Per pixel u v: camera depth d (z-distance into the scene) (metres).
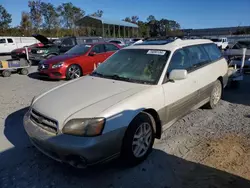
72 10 46.59
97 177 2.86
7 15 44.53
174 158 3.22
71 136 2.57
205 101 4.75
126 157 2.92
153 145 3.56
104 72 3.96
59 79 9.07
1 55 22.75
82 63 8.99
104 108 2.73
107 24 28.08
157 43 4.20
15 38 22.84
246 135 3.85
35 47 14.73
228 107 5.33
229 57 9.22
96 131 2.56
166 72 3.52
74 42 14.95
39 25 42.09
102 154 2.61
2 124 4.49
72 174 2.92
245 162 3.08
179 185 2.70
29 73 11.15
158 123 3.36
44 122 2.84
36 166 3.10
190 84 3.96
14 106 5.64
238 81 7.20
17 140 3.82
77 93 3.21
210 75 4.69
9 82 8.95
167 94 3.41
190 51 4.31
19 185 2.74
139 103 2.98
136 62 3.85
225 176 2.81
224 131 4.03
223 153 3.29
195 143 3.62
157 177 2.84
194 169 2.97
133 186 2.70
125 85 3.37
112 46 10.29
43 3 42.84
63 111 2.78
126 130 2.83
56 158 2.72
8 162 3.20
